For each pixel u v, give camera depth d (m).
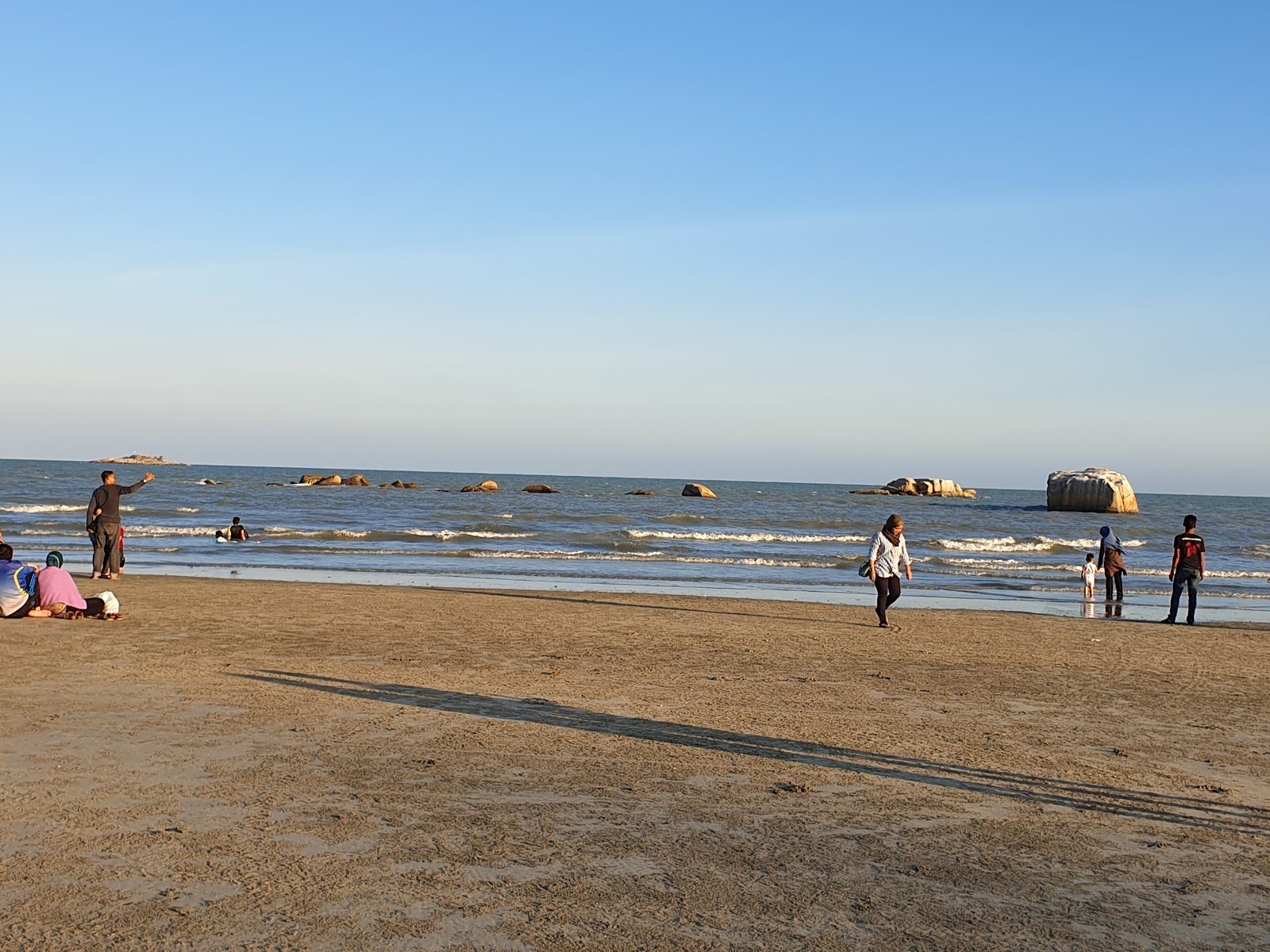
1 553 13.91
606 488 165.12
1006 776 6.99
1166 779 7.07
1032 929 4.32
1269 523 86.25
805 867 4.98
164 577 20.70
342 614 15.42
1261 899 4.79
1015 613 19.53
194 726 7.50
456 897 4.43
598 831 5.42
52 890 4.34
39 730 7.19
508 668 11.02
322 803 5.71
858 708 9.41
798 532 55.62
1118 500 92.31
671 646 13.30
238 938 3.94
